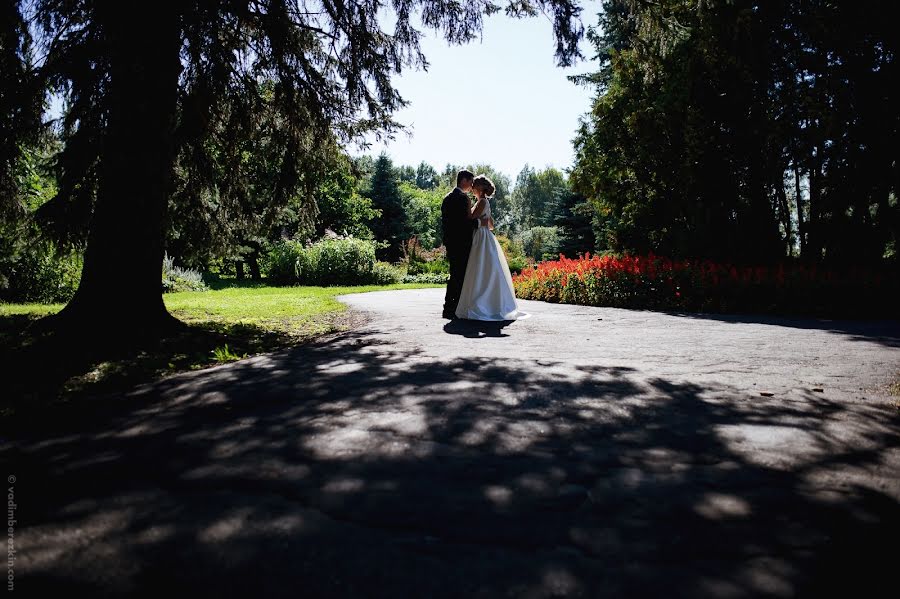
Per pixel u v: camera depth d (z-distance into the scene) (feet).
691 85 44.37
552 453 7.80
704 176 45.09
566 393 11.12
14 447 8.38
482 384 11.86
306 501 6.27
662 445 8.14
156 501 6.33
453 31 26.50
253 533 5.52
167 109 20.99
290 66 26.73
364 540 5.36
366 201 133.59
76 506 6.22
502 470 7.17
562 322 24.11
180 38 21.49
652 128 47.60
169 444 8.39
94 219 20.44
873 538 5.37
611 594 4.45
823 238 42.32
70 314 20.15
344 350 16.67
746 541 5.32
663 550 5.15
